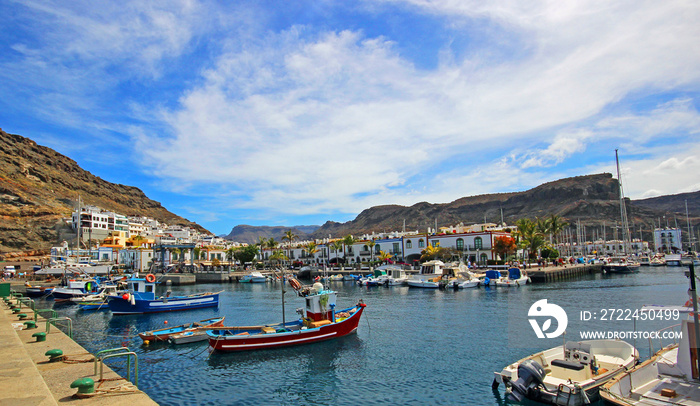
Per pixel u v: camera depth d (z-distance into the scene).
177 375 24.67
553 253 121.81
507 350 28.00
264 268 135.12
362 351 28.91
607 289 62.97
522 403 17.70
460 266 78.75
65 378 12.72
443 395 20.41
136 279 50.34
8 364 12.92
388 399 20.25
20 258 143.25
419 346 29.78
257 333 30.69
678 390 16.25
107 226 169.88
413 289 71.81
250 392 21.75
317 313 32.88
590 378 17.53
